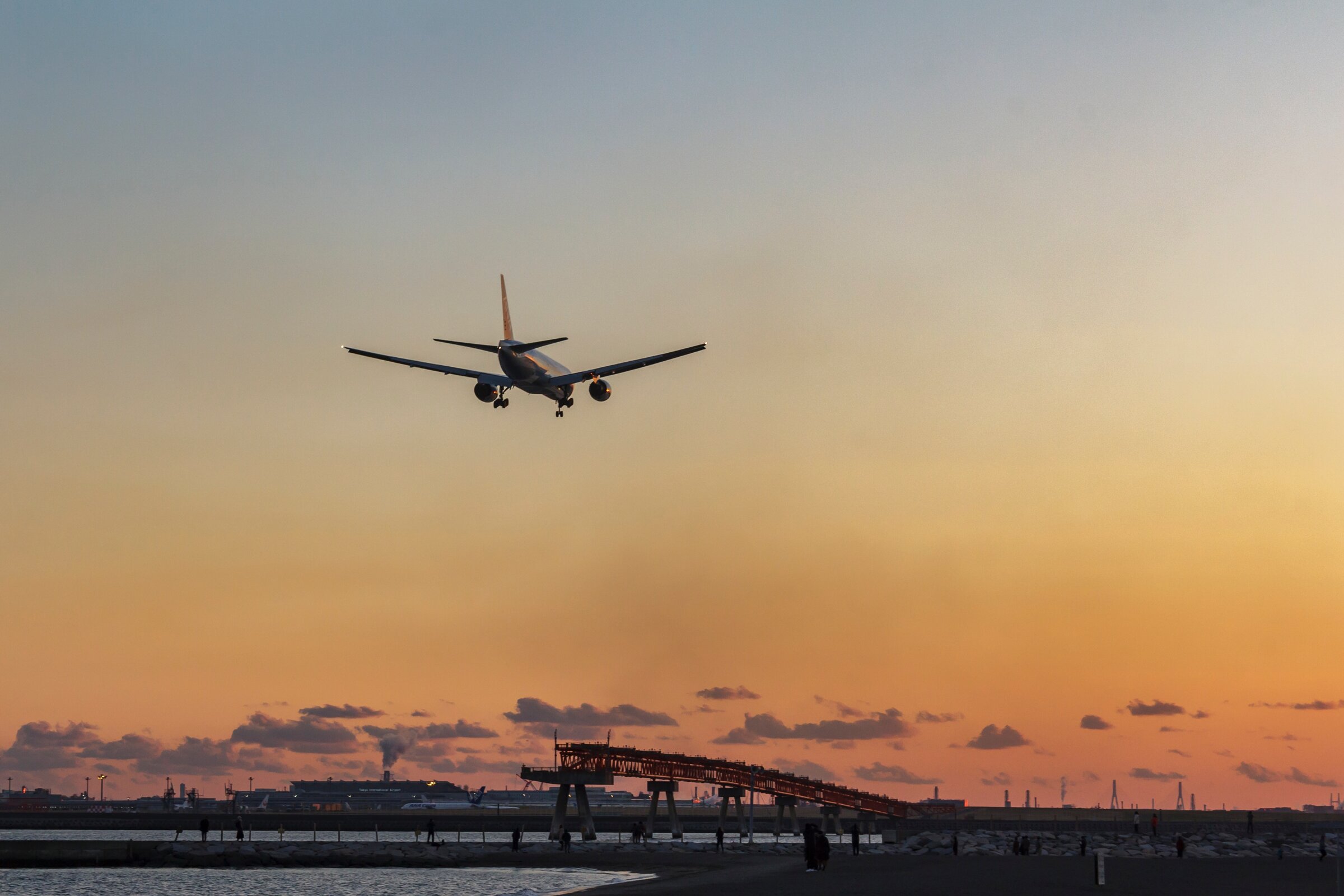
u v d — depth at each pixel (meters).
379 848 138.50
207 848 135.00
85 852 129.75
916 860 100.62
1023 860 100.31
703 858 121.38
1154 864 94.44
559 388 94.62
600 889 70.81
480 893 88.81
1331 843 147.25
